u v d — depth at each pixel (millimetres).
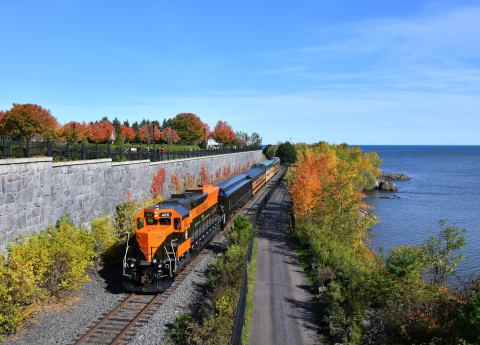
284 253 28625
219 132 106062
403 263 19844
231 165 72625
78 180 25078
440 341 14055
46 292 18703
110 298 19906
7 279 16234
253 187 53062
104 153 30547
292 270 24844
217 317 16391
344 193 33156
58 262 19328
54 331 16281
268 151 153000
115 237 26656
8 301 15969
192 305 19328
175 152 42438
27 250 18562
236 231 28672
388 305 16812
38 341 15477
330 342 15875
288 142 118812
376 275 20000
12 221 19531
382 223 56875
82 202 25469
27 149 21516
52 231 21469
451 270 23375
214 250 28922
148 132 84125
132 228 26172
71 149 25797
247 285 19766
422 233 50906
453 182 117938
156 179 36000
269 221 39656
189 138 90625
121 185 30156
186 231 23516
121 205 29578
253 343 15656
